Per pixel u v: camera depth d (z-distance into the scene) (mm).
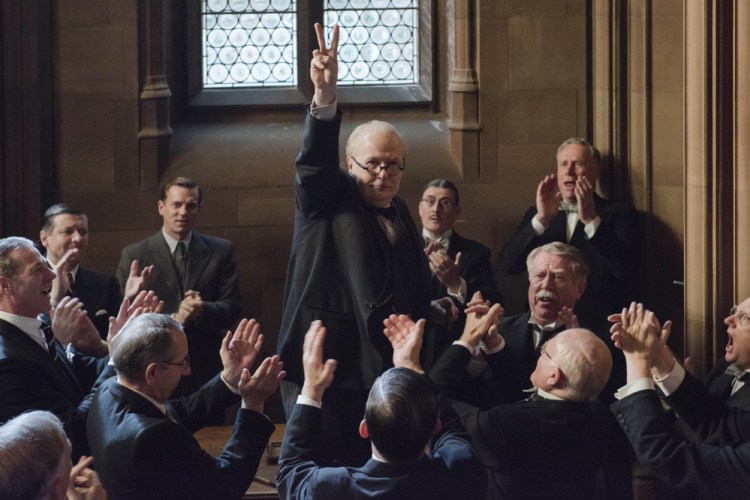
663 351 5023
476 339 5246
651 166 9594
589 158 9062
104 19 9594
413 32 10414
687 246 7402
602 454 4992
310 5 10352
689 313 7426
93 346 5941
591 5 9703
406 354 4793
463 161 9875
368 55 10414
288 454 4602
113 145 9688
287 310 5488
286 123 10289
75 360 5883
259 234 9836
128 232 9734
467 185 9891
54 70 9586
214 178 9797
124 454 4617
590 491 4918
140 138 9680
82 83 9625
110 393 4812
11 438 3324
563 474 4875
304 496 4363
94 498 3852
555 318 6480
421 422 4219
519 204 9883
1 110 9336
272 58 10391
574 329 5059
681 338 9648
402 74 10438
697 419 5031
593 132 9805
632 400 4844
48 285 5418
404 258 5496
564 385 4934
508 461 4891
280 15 10375
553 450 4867
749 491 4590
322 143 5191
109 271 9719
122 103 9672
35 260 5371
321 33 5168
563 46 9766
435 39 10227
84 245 8070
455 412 4777
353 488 4273
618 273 8898
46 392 5227
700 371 7367
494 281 8953
